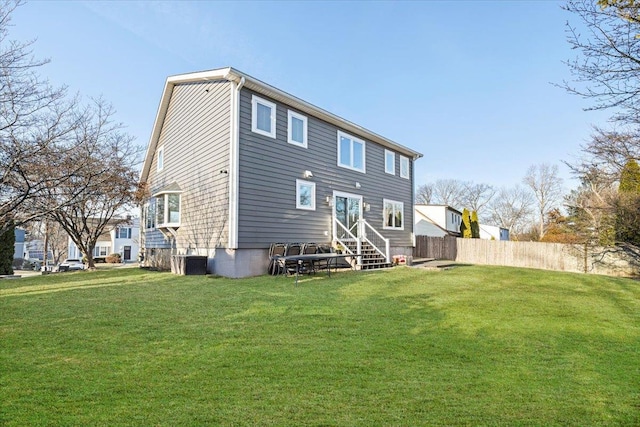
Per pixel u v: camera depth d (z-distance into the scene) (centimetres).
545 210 4509
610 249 1638
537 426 286
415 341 492
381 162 1762
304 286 905
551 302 784
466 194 5484
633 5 430
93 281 1030
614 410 315
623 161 865
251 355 428
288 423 281
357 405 313
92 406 303
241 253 1086
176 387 342
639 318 662
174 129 1529
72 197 665
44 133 669
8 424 272
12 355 415
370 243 1480
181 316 600
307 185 1334
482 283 1032
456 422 288
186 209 1370
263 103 1184
